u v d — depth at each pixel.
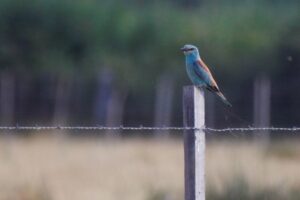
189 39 40.81
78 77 39.75
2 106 38.09
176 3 46.03
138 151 25.28
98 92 39.22
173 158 23.69
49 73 39.94
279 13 42.84
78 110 38.94
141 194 16.06
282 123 37.25
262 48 39.41
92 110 38.88
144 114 38.41
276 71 38.56
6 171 18.70
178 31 41.59
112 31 41.75
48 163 21.39
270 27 41.19
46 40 41.03
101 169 20.47
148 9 43.84
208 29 41.53
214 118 36.09
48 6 41.62
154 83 38.97
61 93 39.06
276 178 15.27
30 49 40.31
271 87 37.84
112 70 39.53
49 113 39.31
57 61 40.28
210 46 40.03
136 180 18.08
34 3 41.44
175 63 40.31
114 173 19.61
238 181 14.11
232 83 38.38
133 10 43.75
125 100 38.78
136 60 40.59
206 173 15.22
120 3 43.75
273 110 37.38
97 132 32.34
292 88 37.75
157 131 33.62
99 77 39.53
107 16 42.22
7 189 15.88
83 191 16.81
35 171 18.95
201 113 7.89
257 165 16.27
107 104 38.75
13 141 26.83
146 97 38.78
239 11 43.25
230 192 13.95
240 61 38.94
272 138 28.89
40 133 28.98
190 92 7.87
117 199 15.84
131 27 41.72
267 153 22.77
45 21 41.31
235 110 37.19
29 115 39.19
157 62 40.19
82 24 41.75
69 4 42.06
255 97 32.03
